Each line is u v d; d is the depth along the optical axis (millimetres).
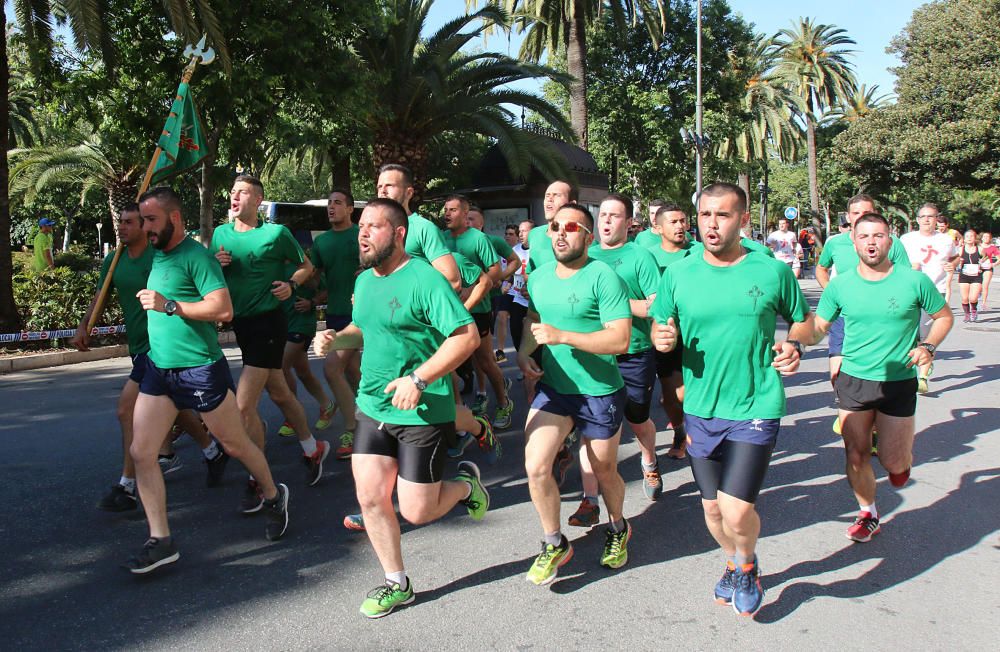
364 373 3541
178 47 13719
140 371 4793
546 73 19500
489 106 19938
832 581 3922
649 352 5008
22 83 23938
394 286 3414
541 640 3336
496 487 5469
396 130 19422
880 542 4426
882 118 39438
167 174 5426
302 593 3793
